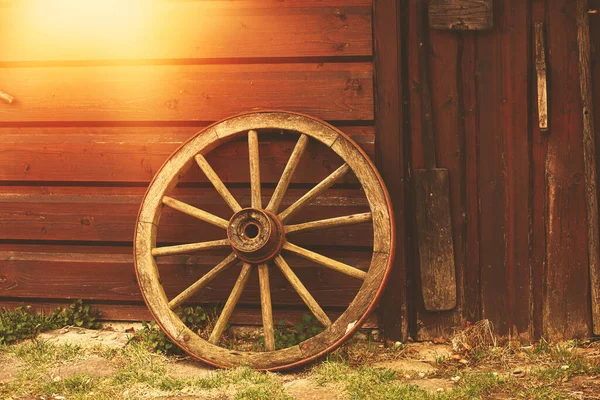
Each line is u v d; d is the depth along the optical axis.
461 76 4.96
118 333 5.13
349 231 5.00
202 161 4.96
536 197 4.96
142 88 5.10
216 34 5.02
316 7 4.96
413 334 5.06
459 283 5.02
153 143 5.11
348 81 4.95
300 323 5.04
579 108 4.91
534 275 4.98
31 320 5.15
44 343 4.93
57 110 5.16
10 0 5.17
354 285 5.02
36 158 5.19
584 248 4.95
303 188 5.03
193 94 5.06
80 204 5.18
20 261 5.24
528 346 4.95
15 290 5.25
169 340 4.96
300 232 4.86
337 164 4.97
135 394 4.50
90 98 5.14
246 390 4.46
